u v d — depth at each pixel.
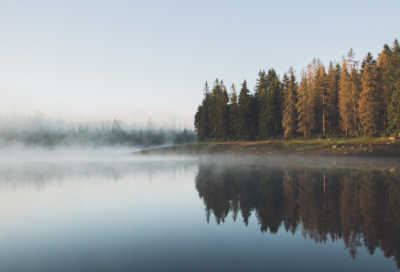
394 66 46.75
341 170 26.48
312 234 9.53
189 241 9.08
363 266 7.18
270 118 65.50
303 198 14.93
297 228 10.16
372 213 11.75
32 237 9.56
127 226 10.68
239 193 16.70
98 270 7.12
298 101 59.34
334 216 11.46
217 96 81.38
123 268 7.23
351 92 52.06
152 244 8.85
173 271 7.02
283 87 77.31
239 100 71.00
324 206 13.12
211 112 81.25
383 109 50.16
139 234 9.80
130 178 23.70
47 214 12.45
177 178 23.41
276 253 8.05
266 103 66.75
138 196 16.20
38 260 7.79
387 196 14.93
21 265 7.49
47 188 19.16
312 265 7.28
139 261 7.64
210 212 12.54
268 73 82.31
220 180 21.89
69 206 13.91
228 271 6.99
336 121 59.66
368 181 19.84
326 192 16.36
